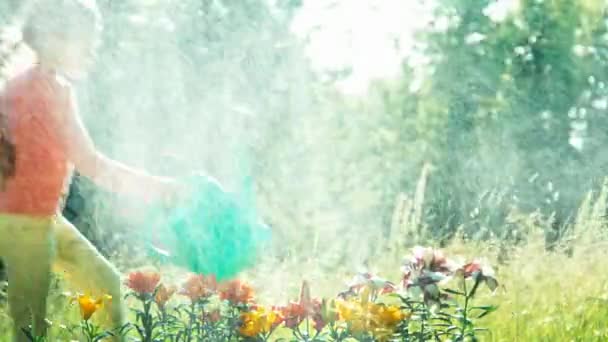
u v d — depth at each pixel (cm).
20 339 423
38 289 421
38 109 414
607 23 2148
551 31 2123
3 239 419
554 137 2027
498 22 2112
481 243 745
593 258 668
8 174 414
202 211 391
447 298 375
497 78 2059
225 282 379
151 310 493
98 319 419
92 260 425
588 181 1755
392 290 373
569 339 486
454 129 1917
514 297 561
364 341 347
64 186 427
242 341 367
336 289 643
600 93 2136
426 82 1962
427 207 847
